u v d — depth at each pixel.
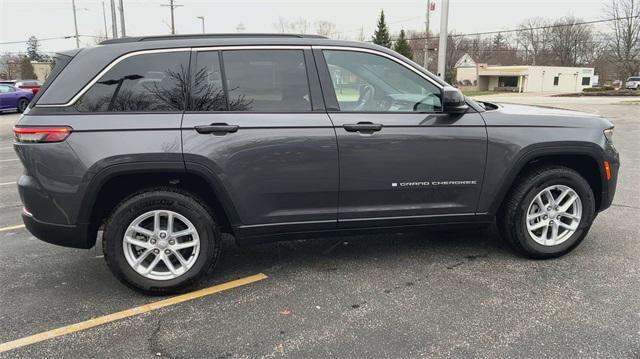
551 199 4.12
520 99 38.72
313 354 2.83
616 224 5.13
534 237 4.11
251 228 3.62
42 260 4.31
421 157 3.74
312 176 3.60
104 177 3.30
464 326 3.12
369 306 3.40
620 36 64.12
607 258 4.20
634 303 3.38
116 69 3.38
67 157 3.28
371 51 3.73
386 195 3.77
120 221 3.40
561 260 4.17
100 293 3.66
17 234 5.04
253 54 3.57
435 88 3.82
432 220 3.91
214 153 3.41
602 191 4.20
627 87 58.09
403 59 3.78
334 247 4.56
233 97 3.51
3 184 7.70
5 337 3.05
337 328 3.11
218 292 3.66
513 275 3.87
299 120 3.54
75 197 3.32
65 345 2.96
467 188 3.89
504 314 3.26
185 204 3.47
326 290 3.66
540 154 3.93
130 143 3.31
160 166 3.35
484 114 3.89
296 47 3.64
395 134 3.67
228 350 2.89
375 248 4.52
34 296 3.61
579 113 4.27
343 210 3.74
